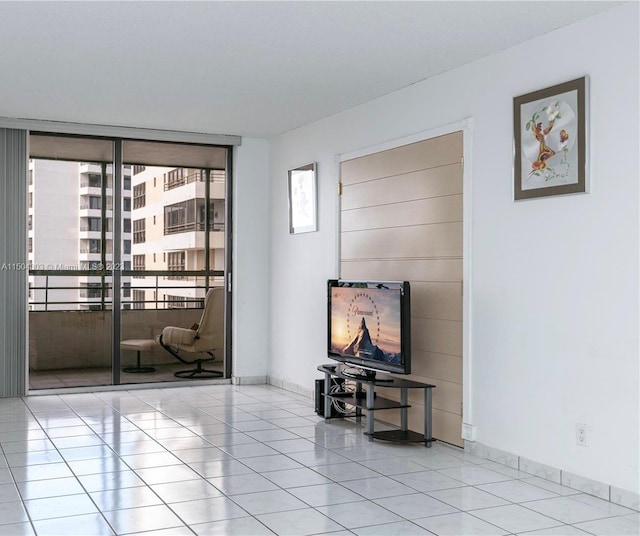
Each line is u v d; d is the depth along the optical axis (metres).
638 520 3.66
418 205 5.53
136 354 7.66
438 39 4.54
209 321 8.00
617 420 3.94
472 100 4.99
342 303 5.96
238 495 4.02
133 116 6.90
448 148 5.21
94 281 7.48
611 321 3.97
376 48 4.74
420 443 5.27
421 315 5.50
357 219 6.33
